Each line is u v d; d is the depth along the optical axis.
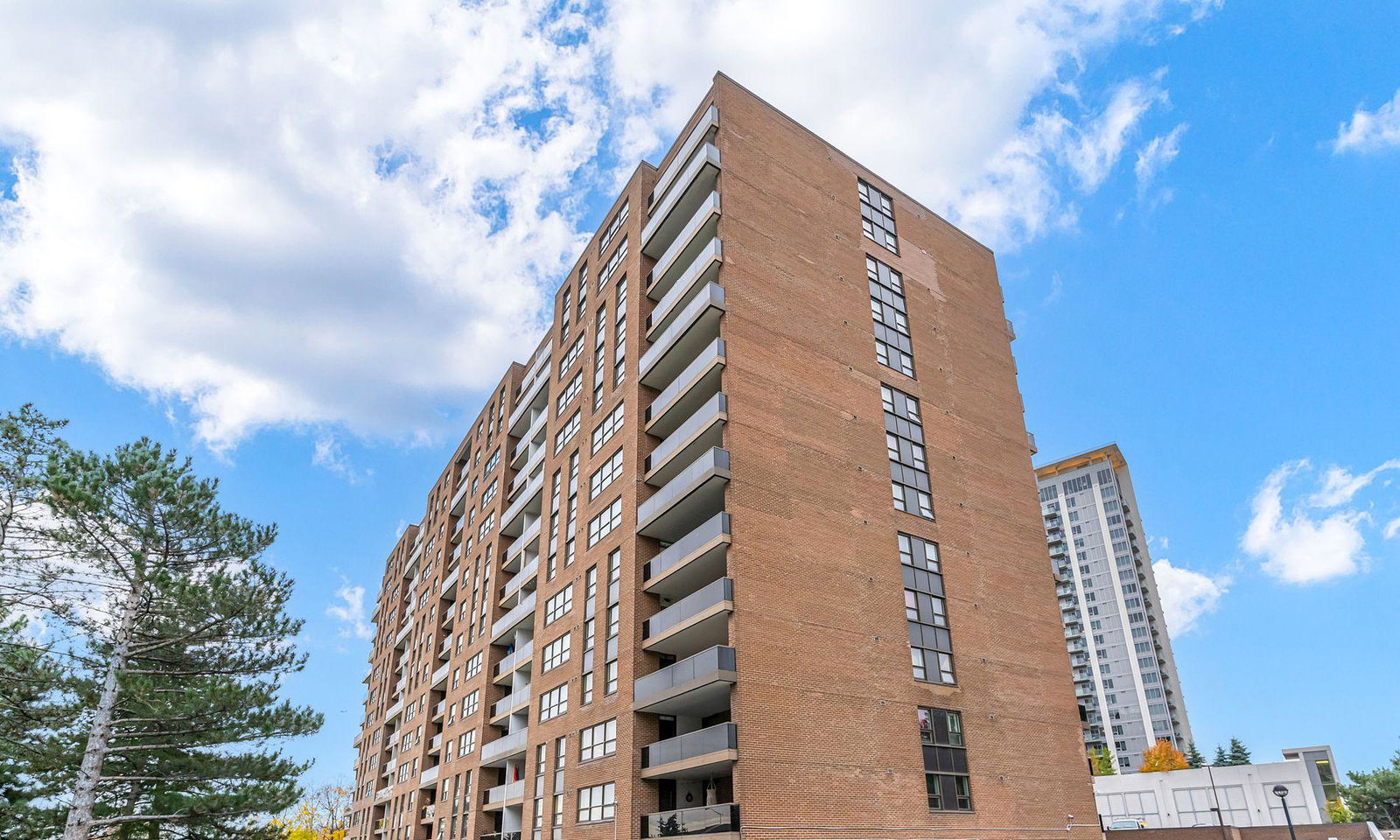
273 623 30.64
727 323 35.28
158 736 29.95
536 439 56.19
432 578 72.69
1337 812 84.06
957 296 47.44
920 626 35.47
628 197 46.88
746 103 41.59
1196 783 70.06
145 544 29.58
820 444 35.91
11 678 26.67
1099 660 135.00
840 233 42.53
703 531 32.16
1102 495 142.88
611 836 32.84
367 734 86.44
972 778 33.81
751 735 28.55
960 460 41.75
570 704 38.72
